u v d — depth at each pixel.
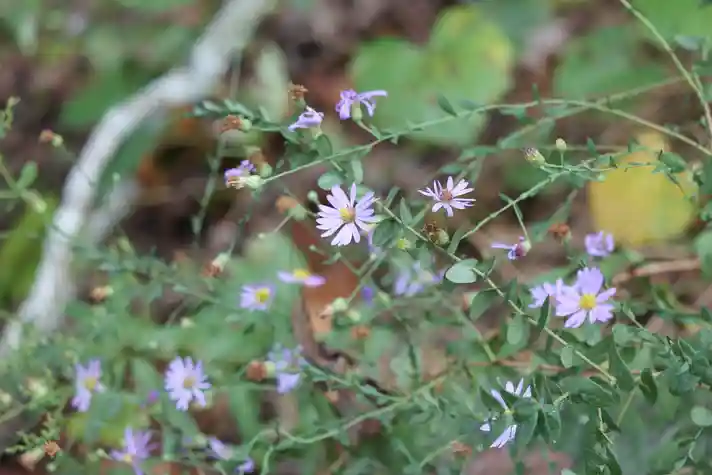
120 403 0.92
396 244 0.83
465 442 0.87
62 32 1.16
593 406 0.83
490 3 1.11
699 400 0.86
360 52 1.08
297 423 0.94
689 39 0.90
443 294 0.90
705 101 0.89
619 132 1.03
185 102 1.10
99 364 0.93
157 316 1.02
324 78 1.12
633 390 0.85
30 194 0.94
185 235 1.08
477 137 1.04
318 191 1.02
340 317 0.90
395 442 0.88
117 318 0.94
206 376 0.91
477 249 1.00
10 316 0.97
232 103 0.88
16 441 0.96
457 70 1.06
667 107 1.03
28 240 1.04
